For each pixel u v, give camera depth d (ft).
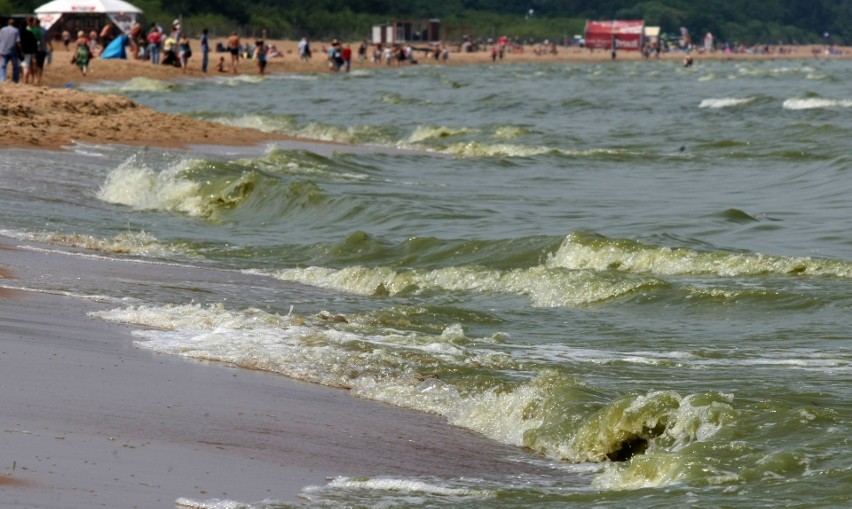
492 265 116.26
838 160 207.51
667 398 59.26
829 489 46.44
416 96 452.76
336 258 121.49
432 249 122.01
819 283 104.53
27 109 230.68
